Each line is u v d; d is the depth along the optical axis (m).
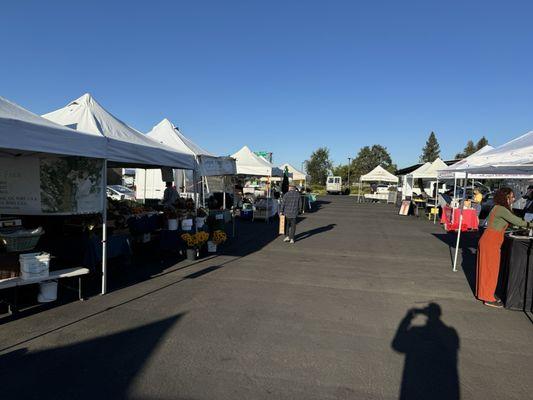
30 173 5.59
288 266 8.20
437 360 3.96
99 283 6.46
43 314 4.93
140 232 8.88
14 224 5.73
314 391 3.30
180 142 10.47
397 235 13.79
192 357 3.87
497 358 4.05
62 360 3.74
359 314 5.29
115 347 4.05
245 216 17.91
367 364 3.83
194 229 9.45
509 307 5.62
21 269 4.93
